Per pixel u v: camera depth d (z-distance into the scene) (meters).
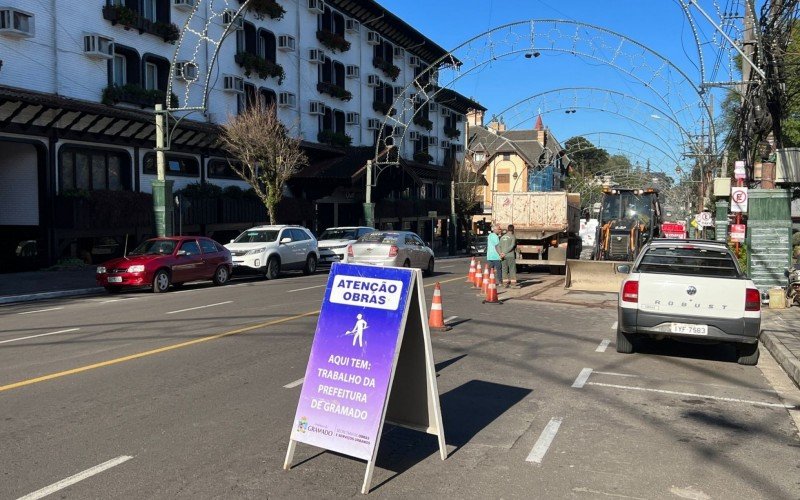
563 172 97.25
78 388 7.78
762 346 11.46
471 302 16.78
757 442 6.29
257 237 25.19
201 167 32.19
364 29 47.97
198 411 6.91
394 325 5.22
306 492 4.96
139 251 20.27
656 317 9.77
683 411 7.30
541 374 8.94
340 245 28.33
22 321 13.45
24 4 22.92
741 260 20.09
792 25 16.77
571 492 5.02
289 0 38.69
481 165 76.62
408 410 5.71
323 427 5.29
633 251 23.94
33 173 24.42
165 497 4.82
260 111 31.78
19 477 5.14
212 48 32.06
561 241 25.78
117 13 26.42
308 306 15.42
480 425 6.68
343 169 39.00
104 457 5.58
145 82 28.34
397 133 52.97
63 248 25.48
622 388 8.25
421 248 24.98
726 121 38.97
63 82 24.44
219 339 10.97
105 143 26.70
